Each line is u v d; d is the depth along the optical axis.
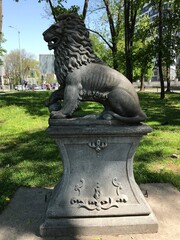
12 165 4.57
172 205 3.12
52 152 5.17
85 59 2.62
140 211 2.66
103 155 2.65
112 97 2.58
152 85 48.88
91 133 2.52
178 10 14.92
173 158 4.88
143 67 16.55
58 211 2.61
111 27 19.66
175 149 5.36
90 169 2.66
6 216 2.89
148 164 4.55
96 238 2.54
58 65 2.66
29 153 5.19
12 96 14.61
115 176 2.69
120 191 2.69
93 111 9.38
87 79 2.60
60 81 2.71
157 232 2.62
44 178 3.92
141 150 5.27
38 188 3.60
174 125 7.73
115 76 2.61
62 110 2.60
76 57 2.59
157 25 15.55
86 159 2.65
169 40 15.38
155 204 3.14
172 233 2.61
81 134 2.53
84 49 2.62
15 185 3.73
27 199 3.28
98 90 2.62
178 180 3.86
